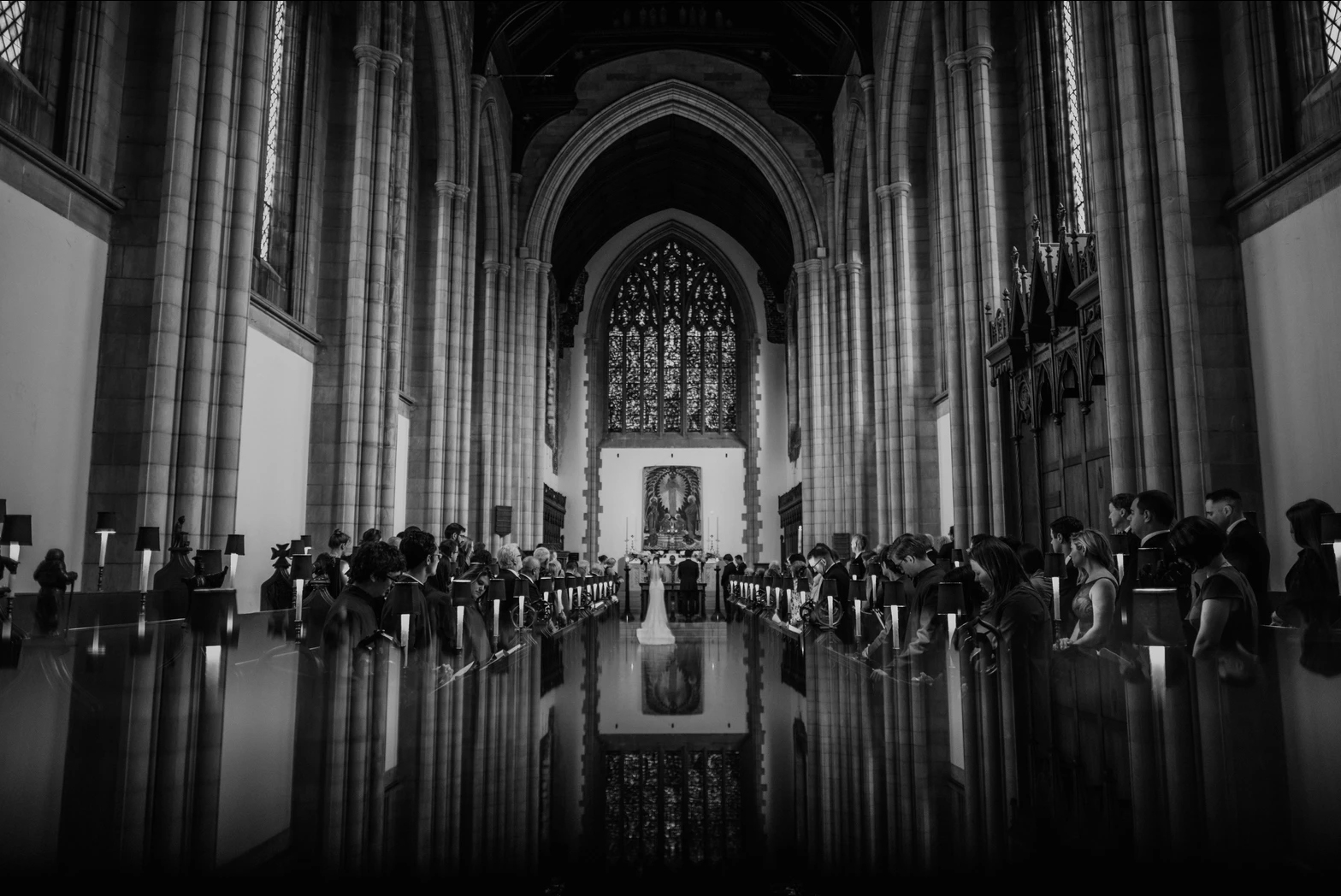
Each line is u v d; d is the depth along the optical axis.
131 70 12.14
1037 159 17.53
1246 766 2.95
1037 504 15.48
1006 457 16.53
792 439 44.22
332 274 18.97
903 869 2.22
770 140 33.12
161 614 9.80
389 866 2.27
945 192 18.53
